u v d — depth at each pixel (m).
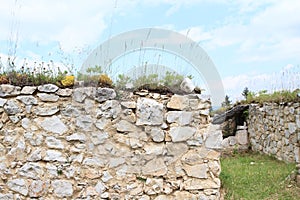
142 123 5.90
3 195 5.87
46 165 5.84
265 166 8.60
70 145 5.86
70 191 5.81
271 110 9.79
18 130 5.89
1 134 5.91
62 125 5.87
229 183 6.92
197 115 5.95
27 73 6.14
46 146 5.86
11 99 5.91
